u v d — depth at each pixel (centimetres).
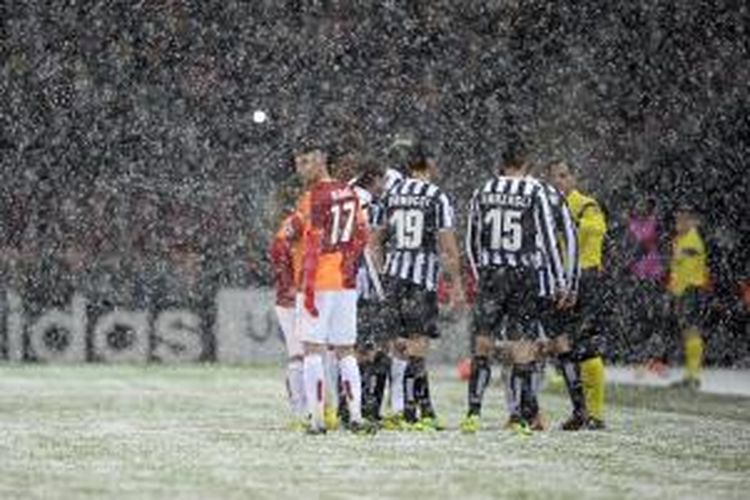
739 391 5594
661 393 5438
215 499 2520
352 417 3769
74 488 2652
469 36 7919
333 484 2744
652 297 7000
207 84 8188
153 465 3028
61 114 7825
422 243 3894
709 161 7331
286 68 8181
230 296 6994
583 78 7694
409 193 3903
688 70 7494
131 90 8075
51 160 7700
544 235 3797
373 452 3316
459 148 7869
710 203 7281
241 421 4106
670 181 7350
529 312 3838
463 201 7800
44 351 6944
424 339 3922
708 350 7144
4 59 7969
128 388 5372
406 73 8006
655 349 7000
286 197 6062
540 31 7794
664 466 3116
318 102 8031
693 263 5847
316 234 3712
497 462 3147
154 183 7706
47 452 3269
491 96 7888
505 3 7862
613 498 2595
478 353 3847
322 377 3734
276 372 6344
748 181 7244
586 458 3250
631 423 4194
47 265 7362
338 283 3741
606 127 7588
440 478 2852
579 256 3972
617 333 7025
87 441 3512
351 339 3769
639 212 7312
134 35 8219
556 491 2677
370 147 7919
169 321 7000
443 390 5541
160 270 7388
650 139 7488
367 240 3822
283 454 3256
